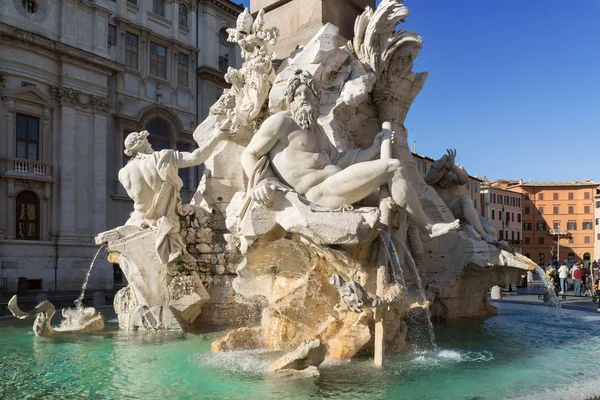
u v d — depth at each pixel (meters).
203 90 33.47
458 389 4.19
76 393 4.31
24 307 15.36
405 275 6.59
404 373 4.72
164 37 31.02
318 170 5.15
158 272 7.59
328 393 4.12
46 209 24.52
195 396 4.13
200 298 7.72
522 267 7.73
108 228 27.30
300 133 5.17
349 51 7.83
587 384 4.24
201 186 8.55
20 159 23.38
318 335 5.39
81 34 26.23
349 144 7.04
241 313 8.04
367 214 4.95
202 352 5.84
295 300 5.47
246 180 8.47
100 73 26.88
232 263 8.16
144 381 4.63
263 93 7.77
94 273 25.58
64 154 25.05
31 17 24.28
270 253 5.29
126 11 29.02
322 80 7.38
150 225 7.68
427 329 7.50
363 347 5.17
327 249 4.93
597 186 68.56
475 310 9.08
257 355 5.56
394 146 5.58
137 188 7.86
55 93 24.95
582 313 9.95
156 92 30.38
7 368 5.21
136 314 7.51
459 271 8.17
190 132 32.19
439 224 5.19
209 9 33.88
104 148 26.91
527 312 10.12
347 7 8.95
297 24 8.72
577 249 69.38
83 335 7.24
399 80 8.24
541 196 70.50
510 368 4.97
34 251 23.69
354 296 4.43
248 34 8.00
